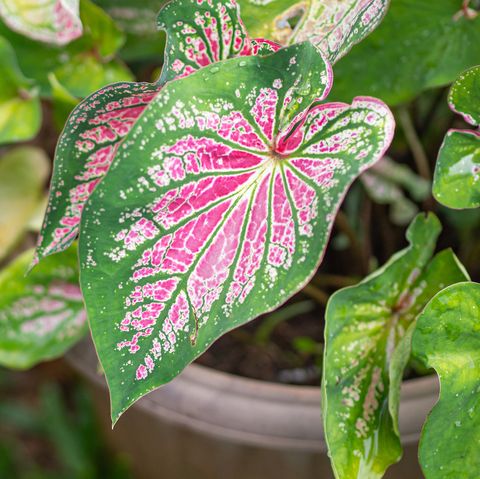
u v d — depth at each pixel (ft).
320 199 1.73
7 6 2.46
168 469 3.23
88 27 2.63
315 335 3.32
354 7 1.89
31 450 4.97
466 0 2.31
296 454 2.74
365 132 1.73
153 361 1.74
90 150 1.92
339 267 3.62
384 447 2.01
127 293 1.70
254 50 1.87
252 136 1.73
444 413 1.84
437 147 3.28
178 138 1.65
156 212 1.68
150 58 3.31
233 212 1.76
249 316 1.77
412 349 1.85
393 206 3.27
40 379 5.17
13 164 3.13
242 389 2.72
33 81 2.73
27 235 3.34
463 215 3.24
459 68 2.43
